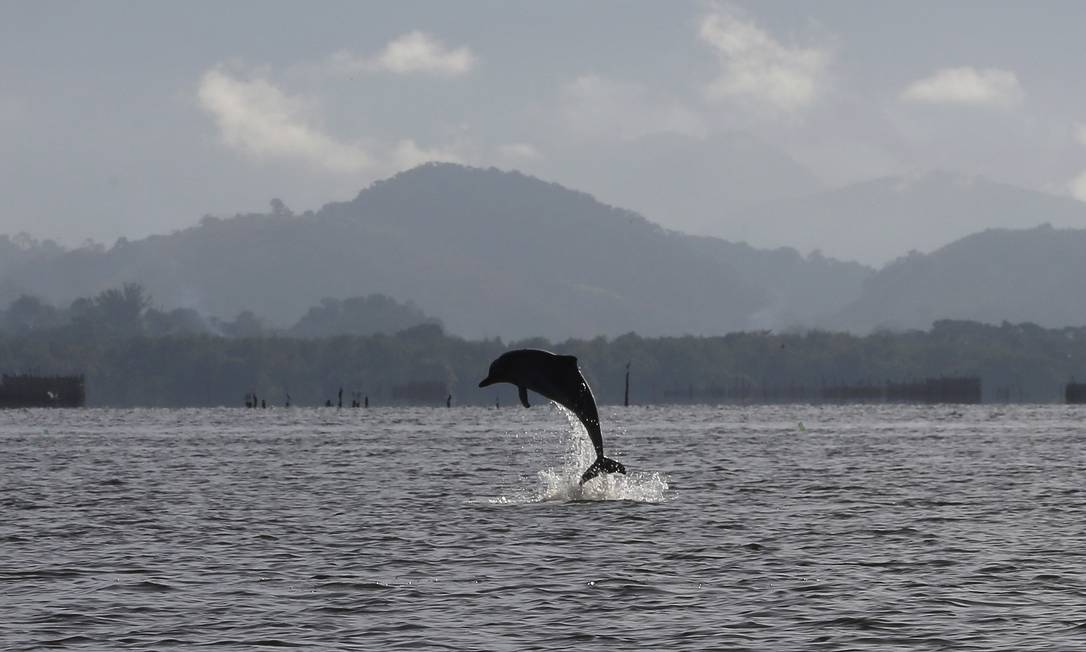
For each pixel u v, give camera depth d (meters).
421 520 116.62
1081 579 85.06
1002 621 73.12
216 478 169.38
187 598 79.94
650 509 124.69
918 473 171.62
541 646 68.06
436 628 71.81
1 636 70.38
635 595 80.38
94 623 73.31
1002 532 107.50
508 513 121.75
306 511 125.31
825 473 172.38
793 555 95.25
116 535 107.81
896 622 73.00
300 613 75.56
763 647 67.81
